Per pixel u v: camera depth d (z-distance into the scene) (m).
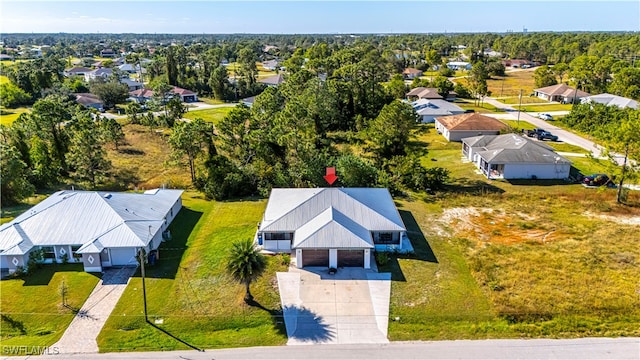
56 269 34.88
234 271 28.89
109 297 31.09
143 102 120.50
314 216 37.94
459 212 45.72
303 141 55.47
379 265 34.84
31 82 118.44
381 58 134.88
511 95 118.25
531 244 38.47
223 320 28.45
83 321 28.53
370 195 42.44
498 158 55.12
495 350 25.64
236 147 61.03
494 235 40.41
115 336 27.12
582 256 36.00
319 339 26.66
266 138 56.56
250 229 41.88
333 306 29.73
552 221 43.28
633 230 40.88
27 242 35.38
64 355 25.47
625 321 28.03
